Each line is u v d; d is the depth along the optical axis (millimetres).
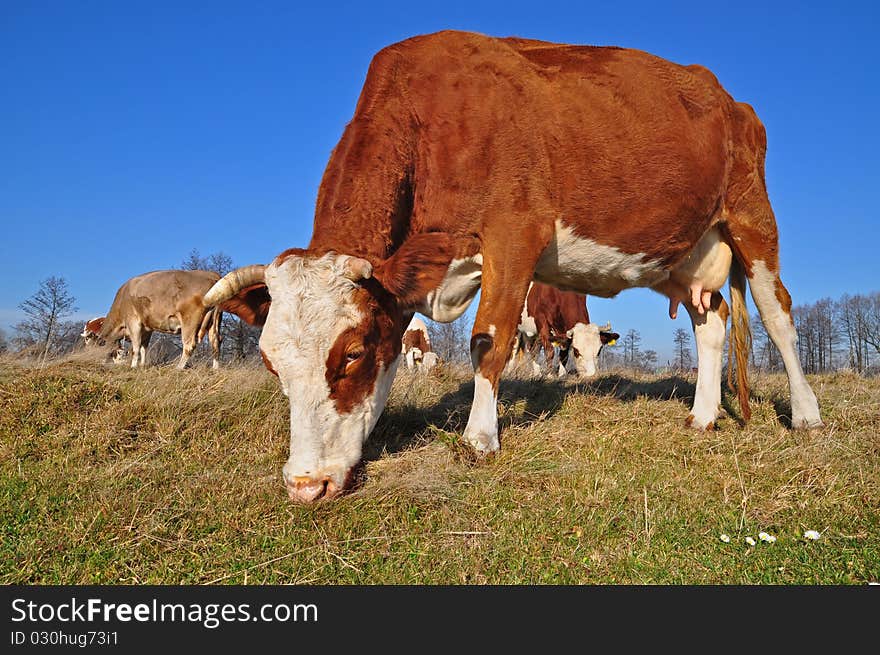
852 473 4383
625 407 6188
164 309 13461
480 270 5008
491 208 4793
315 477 3785
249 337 26469
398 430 5461
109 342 14500
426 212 4828
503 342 4789
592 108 5129
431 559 3133
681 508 3797
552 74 5168
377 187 4543
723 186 5859
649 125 5297
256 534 3344
